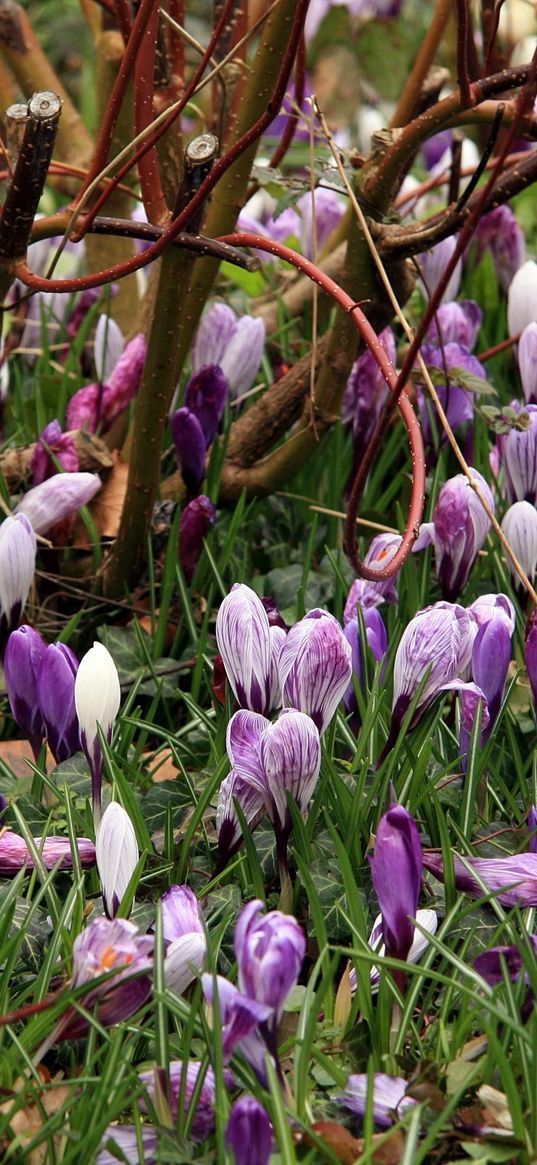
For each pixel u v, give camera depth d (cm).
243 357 149
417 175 225
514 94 139
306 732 113
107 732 119
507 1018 108
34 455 143
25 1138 109
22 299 127
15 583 129
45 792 126
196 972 109
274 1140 108
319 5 221
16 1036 111
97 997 109
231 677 119
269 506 152
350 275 137
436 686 119
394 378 122
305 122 141
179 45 143
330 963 113
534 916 116
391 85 235
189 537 139
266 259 173
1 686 134
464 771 123
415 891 110
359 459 148
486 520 130
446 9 148
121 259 163
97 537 144
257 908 105
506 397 162
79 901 116
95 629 140
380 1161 108
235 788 116
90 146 166
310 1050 111
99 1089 108
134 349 150
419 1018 115
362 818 119
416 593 135
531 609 133
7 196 123
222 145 142
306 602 141
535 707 124
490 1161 108
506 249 166
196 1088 108
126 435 152
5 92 164
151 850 120
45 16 319
